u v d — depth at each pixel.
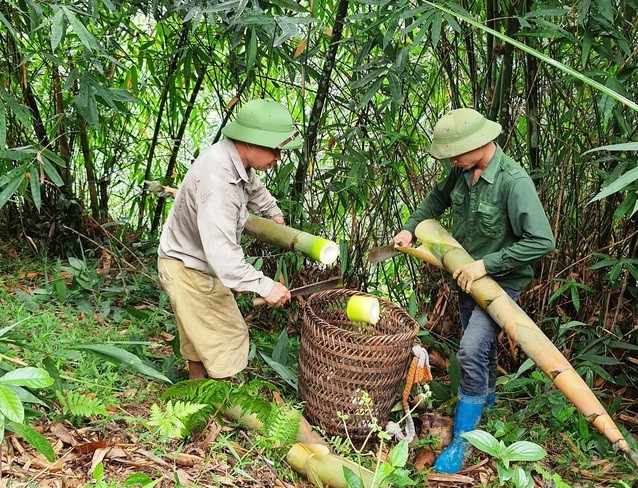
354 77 4.34
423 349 3.39
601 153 4.04
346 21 3.87
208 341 3.27
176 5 3.82
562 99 4.18
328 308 3.63
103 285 4.64
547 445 3.60
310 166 4.66
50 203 5.07
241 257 3.06
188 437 3.09
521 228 3.18
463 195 3.38
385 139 4.37
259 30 3.99
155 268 4.94
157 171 5.68
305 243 3.45
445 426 3.60
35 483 2.60
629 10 3.92
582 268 4.28
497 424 3.41
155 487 2.72
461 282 3.29
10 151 3.51
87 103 3.86
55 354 2.96
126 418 2.94
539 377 3.73
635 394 4.14
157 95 5.65
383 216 4.63
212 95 5.40
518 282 3.36
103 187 5.34
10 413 2.02
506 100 3.99
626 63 3.56
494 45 4.07
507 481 3.20
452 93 4.36
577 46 3.92
